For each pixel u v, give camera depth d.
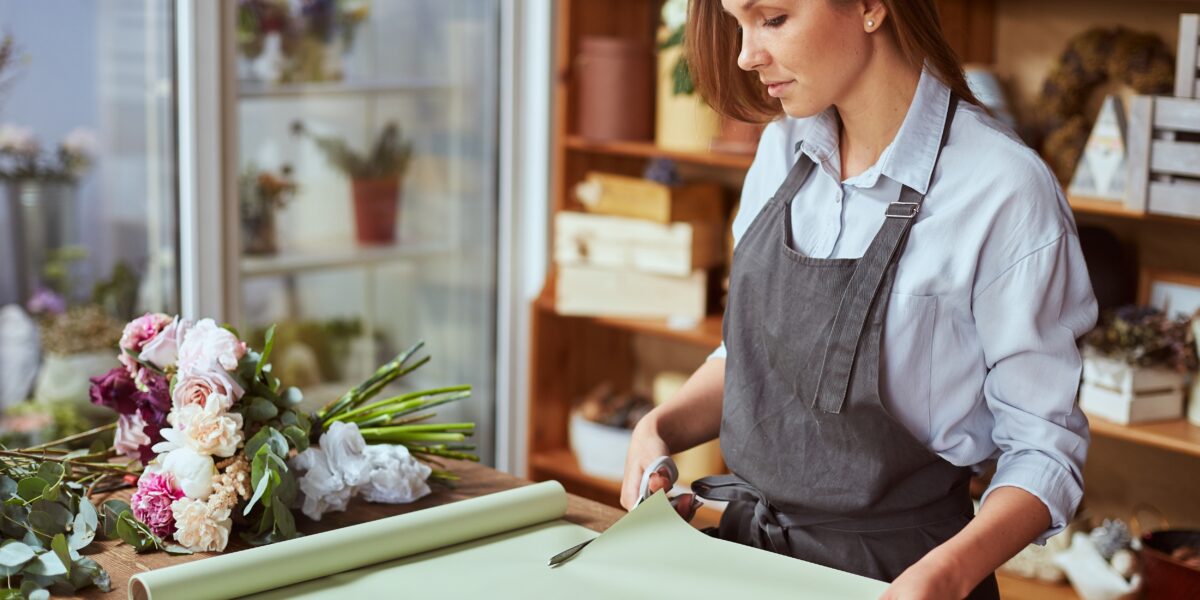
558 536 1.36
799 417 1.40
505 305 3.50
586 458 3.12
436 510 1.32
